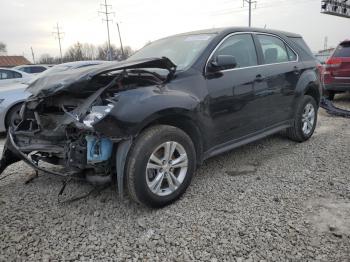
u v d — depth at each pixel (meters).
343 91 8.88
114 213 3.29
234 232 2.91
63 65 7.62
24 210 3.41
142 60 3.33
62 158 3.38
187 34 4.51
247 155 4.88
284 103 4.91
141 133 3.14
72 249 2.76
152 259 2.60
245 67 4.23
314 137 5.82
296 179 3.97
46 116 3.53
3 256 2.69
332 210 3.22
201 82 3.65
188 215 3.21
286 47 5.12
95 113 2.98
